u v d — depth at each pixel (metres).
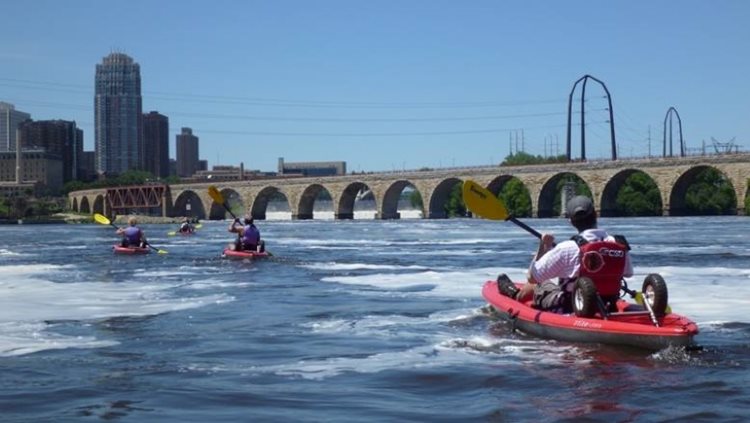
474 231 60.56
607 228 60.06
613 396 7.71
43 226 111.81
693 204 119.69
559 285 11.28
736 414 7.00
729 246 34.38
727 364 9.16
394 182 126.44
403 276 21.09
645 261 25.48
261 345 10.63
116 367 9.16
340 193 133.50
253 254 28.56
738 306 14.07
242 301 15.73
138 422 6.78
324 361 9.50
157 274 22.58
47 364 9.37
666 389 7.98
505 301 12.59
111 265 26.39
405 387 8.12
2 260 29.61
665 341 9.63
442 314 13.55
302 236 55.03
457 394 7.82
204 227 87.44
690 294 15.87
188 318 13.33
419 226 79.06
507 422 6.79
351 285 18.91
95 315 13.71
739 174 88.19
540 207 109.12
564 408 7.25
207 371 8.95
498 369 8.97
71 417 6.95
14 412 7.14
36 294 17.14
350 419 6.87
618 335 9.95
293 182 139.75
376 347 10.43
